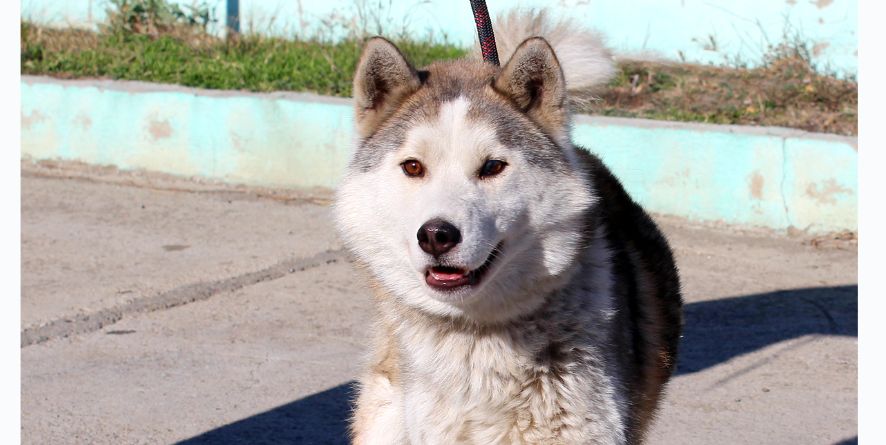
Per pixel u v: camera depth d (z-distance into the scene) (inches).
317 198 321.7
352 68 372.2
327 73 367.6
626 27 375.2
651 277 148.5
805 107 321.7
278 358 202.8
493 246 123.9
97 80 355.6
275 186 328.5
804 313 227.1
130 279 246.8
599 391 127.2
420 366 133.2
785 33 358.3
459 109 128.3
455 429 132.6
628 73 340.2
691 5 367.9
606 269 133.5
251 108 326.6
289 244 276.1
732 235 283.6
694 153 288.2
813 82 336.8
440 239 119.3
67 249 269.1
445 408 132.5
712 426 174.1
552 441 129.3
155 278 247.8
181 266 257.1
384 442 147.7
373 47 136.9
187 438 169.6
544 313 128.6
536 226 128.1
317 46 408.5
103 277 247.9
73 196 319.6
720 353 206.5
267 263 260.2
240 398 185.2
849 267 257.6
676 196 292.0
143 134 338.6
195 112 332.2
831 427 173.3
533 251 128.4
